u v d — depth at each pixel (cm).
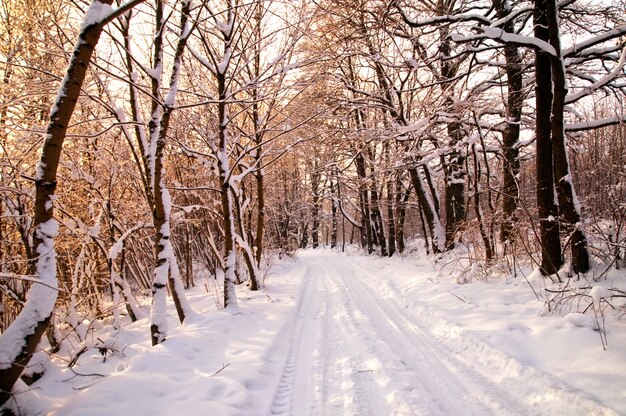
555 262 730
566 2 745
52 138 396
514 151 1107
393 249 2125
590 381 371
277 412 394
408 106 1262
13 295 655
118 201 1106
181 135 1101
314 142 1366
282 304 916
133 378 440
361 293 1072
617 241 636
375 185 1944
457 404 383
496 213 929
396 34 1011
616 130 1218
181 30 659
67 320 831
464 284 877
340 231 6216
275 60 815
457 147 1051
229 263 857
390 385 432
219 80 855
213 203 1283
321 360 537
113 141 1059
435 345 567
